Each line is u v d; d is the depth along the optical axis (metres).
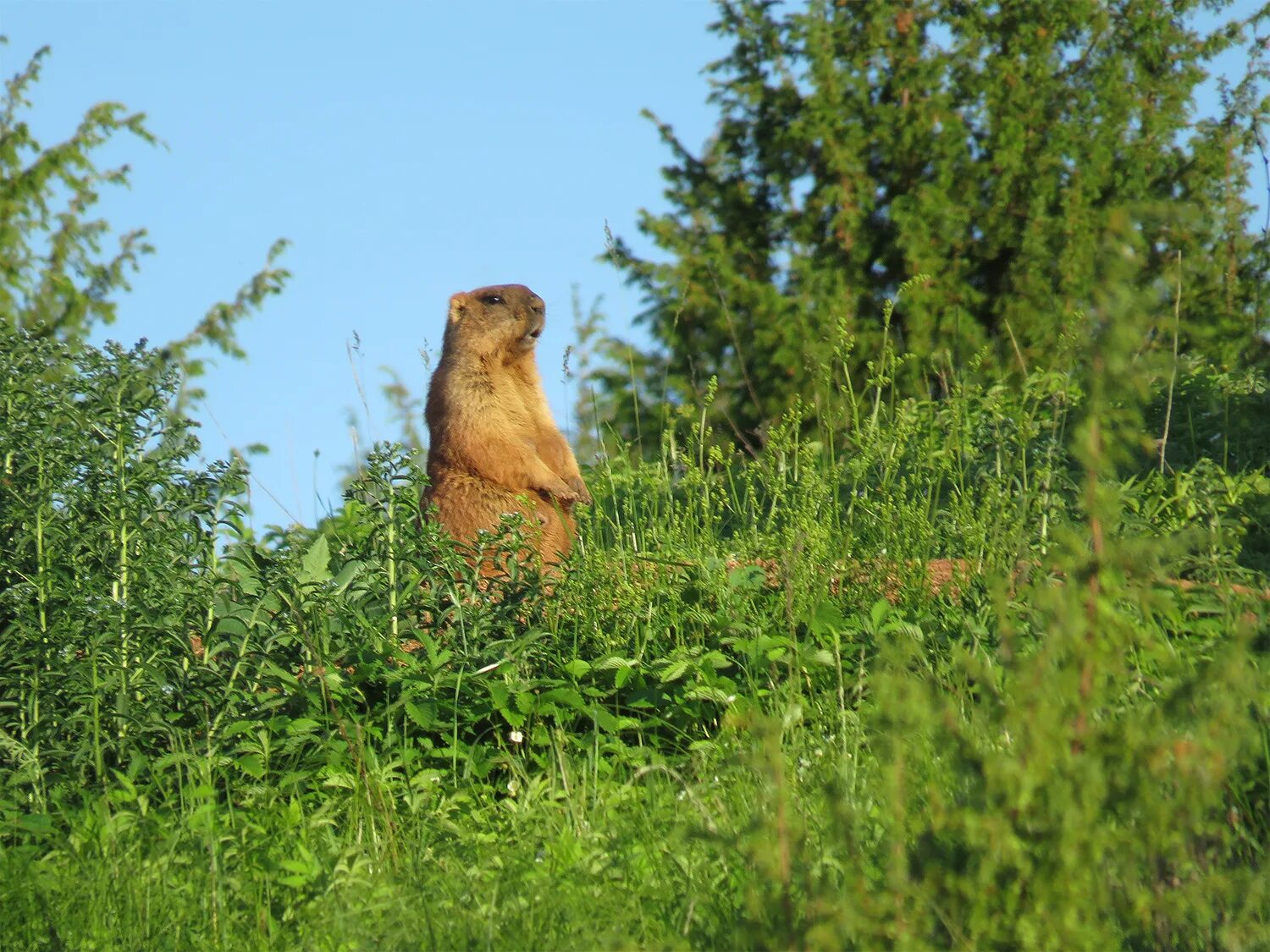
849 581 22.47
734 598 22.00
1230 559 20.92
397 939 13.21
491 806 17.94
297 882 14.75
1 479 19.06
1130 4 79.81
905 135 76.31
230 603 20.33
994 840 9.66
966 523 22.42
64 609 18.45
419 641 20.98
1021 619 18.86
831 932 9.77
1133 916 10.16
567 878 14.52
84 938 14.02
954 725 10.30
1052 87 78.56
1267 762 13.30
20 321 63.28
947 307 71.31
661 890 13.98
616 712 20.53
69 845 15.66
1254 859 12.56
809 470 23.61
